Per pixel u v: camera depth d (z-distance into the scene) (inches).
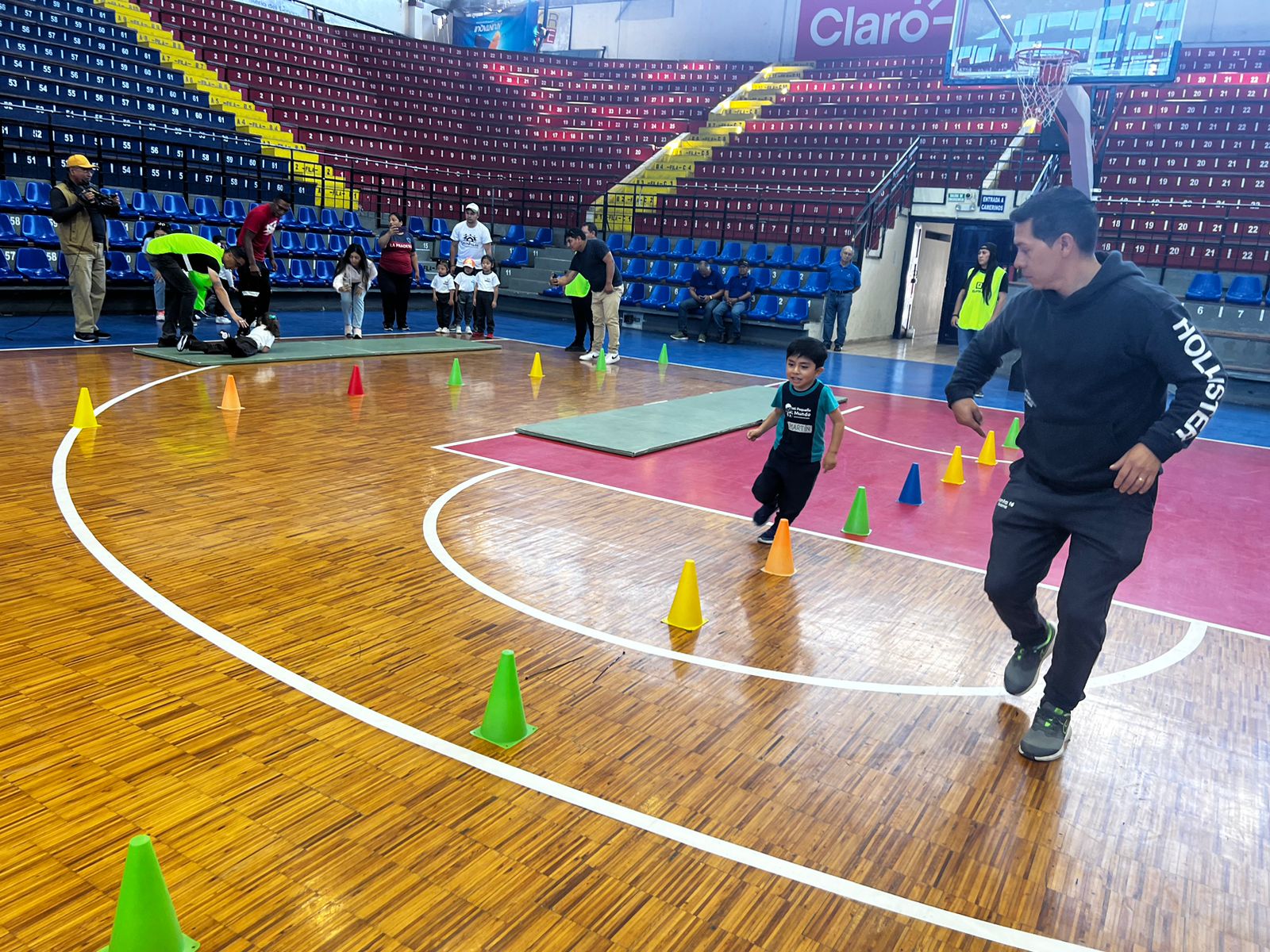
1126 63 528.1
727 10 1000.9
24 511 176.7
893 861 92.7
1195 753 118.0
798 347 175.6
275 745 105.5
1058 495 110.3
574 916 81.5
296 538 173.5
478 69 959.6
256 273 391.9
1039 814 102.6
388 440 255.4
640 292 637.3
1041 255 102.4
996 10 558.9
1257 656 148.6
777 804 100.9
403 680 122.8
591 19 1069.1
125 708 111.2
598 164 818.2
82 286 380.5
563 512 201.3
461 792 99.0
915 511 223.3
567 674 128.1
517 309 697.6
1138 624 159.5
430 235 668.1
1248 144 652.7
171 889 81.3
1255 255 542.3
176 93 673.6
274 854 86.8
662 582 165.2
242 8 844.6
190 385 309.4
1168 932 85.2
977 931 83.5
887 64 909.2
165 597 143.8
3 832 87.3
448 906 81.6
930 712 124.7
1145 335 99.0
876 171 709.3
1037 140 673.0
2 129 484.7
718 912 83.4
